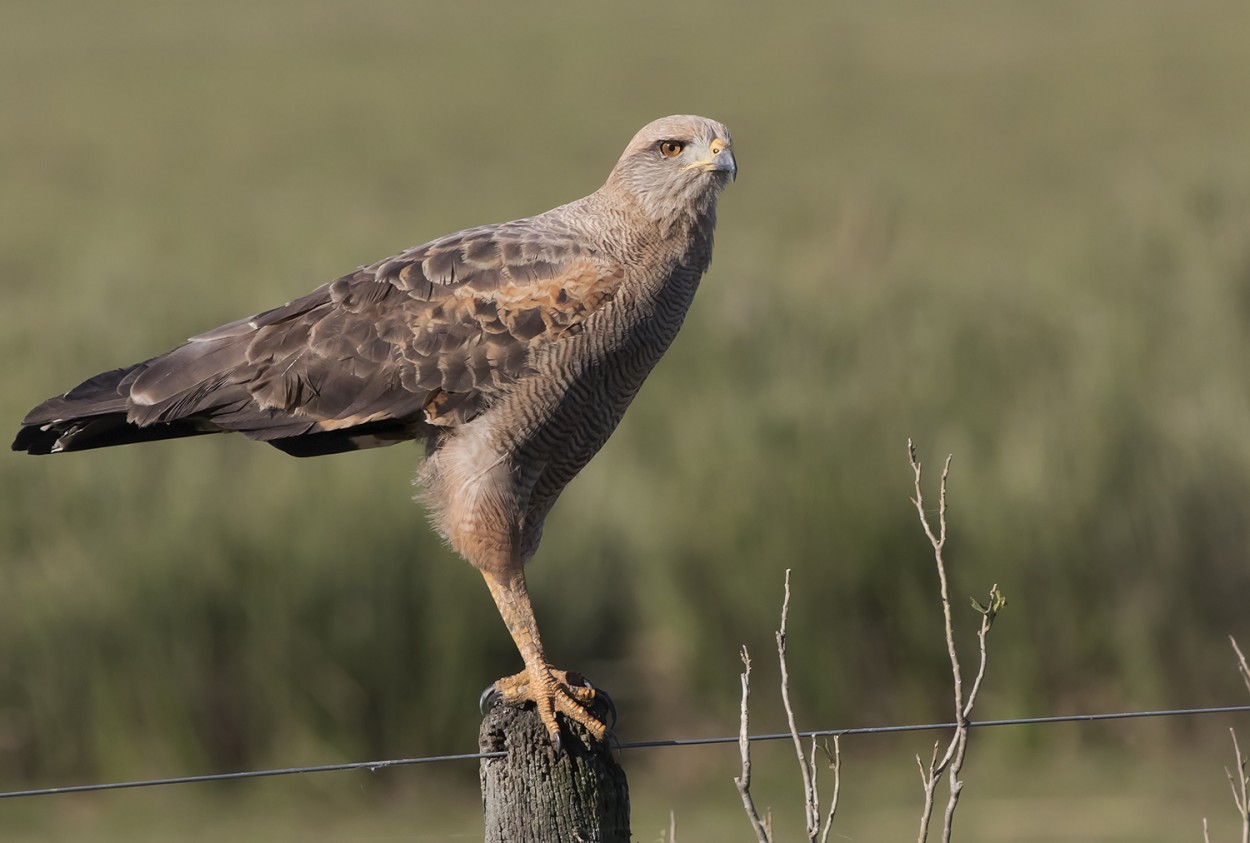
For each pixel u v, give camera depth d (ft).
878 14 202.90
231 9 231.30
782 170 121.29
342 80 171.32
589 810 21.24
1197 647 43.50
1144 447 45.70
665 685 44.34
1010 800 40.32
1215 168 64.18
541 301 24.70
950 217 102.37
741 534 44.19
